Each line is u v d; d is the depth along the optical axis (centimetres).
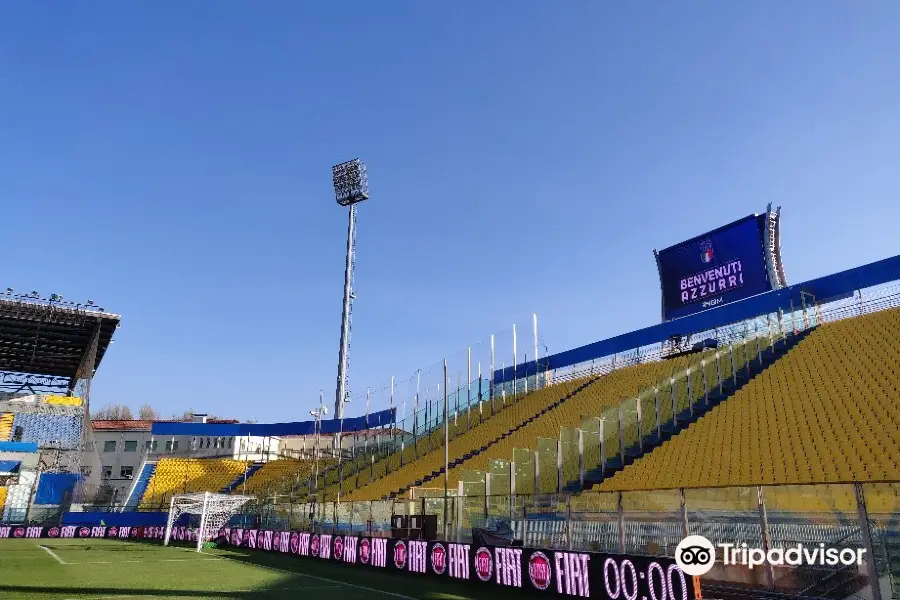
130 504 5294
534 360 5131
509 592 1520
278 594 1495
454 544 1750
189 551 2986
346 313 6694
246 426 6525
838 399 2492
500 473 2859
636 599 1227
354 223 7038
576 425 3553
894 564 1199
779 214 3709
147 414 13238
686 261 4094
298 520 3231
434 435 4994
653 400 3177
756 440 2411
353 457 5559
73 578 1752
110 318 5125
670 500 1839
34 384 6184
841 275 3444
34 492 4897
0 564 2141
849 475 1844
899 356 2622
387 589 1588
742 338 3781
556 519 1908
